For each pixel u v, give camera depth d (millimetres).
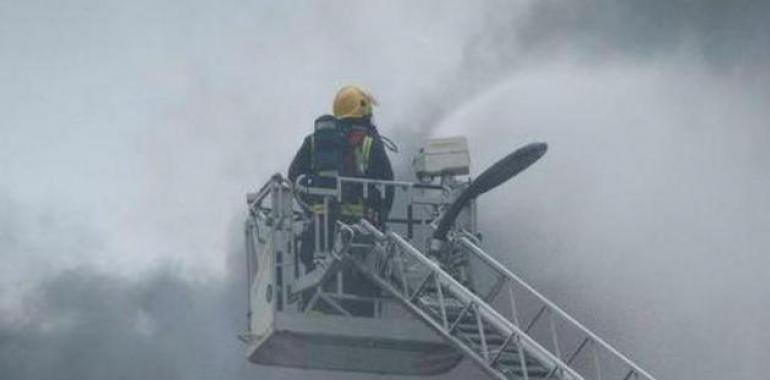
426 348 28750
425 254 28578
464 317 27422
